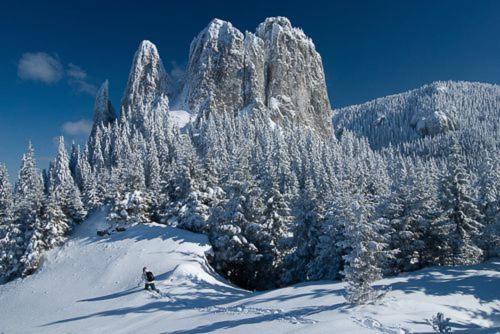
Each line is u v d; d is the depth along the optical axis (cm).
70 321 3011
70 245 6050
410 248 3644
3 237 5934
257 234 4506
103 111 15388
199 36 19325
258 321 1962
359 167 7325
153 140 9256
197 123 13788
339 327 1563
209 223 5131
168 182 6262
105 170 8094
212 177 5834
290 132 12938
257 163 6525
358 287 1933
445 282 2584
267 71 18875
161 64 19375
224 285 3988
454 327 1659
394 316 1725
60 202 6731
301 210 4175
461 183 4131
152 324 2447
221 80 17375
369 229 1977
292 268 4266
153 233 5450
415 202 3725
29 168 8038
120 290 4059
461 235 4038
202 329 2030
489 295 2295
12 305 4606
